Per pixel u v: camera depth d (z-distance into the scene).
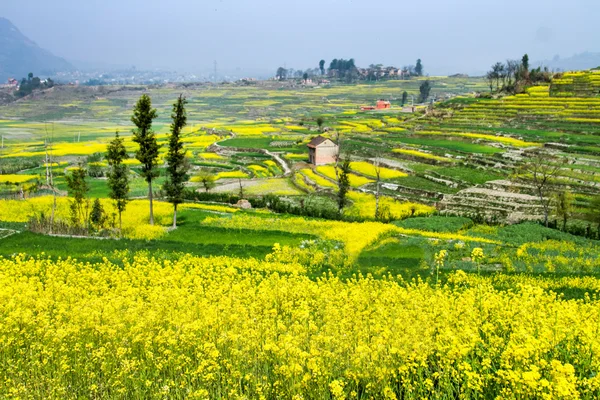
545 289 31.70
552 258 39.81
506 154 84.56
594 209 52.50
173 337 16.09
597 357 13.66
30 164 109.81
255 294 22.86
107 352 15.56
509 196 64.06
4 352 16.41
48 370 15.36
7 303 21.34
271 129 160.88
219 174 95.81
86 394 14.60
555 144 86.31
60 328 16.88
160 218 55.66
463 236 46.78
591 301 27.50
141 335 16.23
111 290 27.05
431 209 63.12
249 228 49.94
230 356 15.29
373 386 13.17
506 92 146.62
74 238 45.81
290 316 20.86
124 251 40.91
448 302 20.59
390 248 42.69
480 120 115.75
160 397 13.66
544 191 65.00
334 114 195.25
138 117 51.94
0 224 51.53
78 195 52.62
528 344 12.81
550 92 128.62
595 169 72.06
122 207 50.50
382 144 106.62
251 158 112.56
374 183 79.00
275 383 13.21
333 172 89.06
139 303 20.42
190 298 21.47
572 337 15.27
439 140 104.94
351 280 30.84
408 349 14.08
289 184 85.19
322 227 50.72
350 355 14.51
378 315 18.94
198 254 41.03
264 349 14.53
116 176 50.88
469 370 13.09
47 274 31.06
